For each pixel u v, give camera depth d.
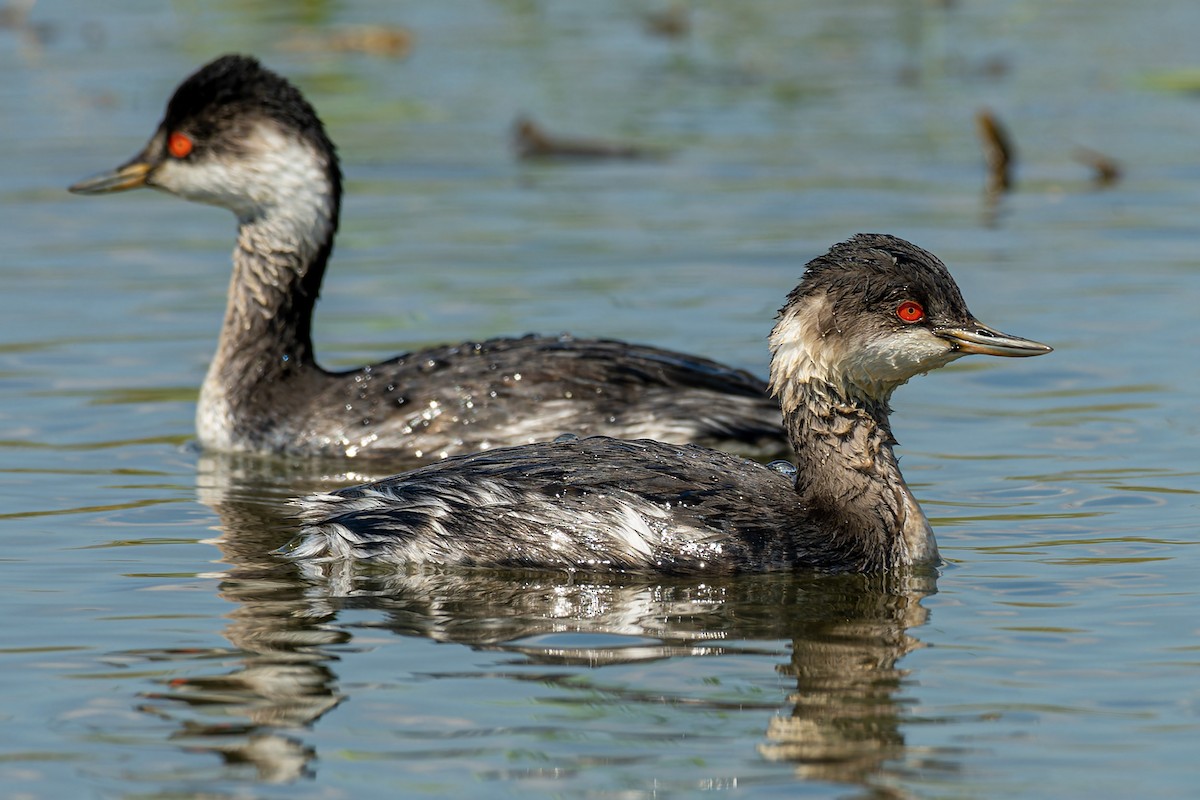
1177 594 10.77
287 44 31.56
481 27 34.03
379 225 22.00
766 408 14.62
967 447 14.34
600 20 34.91
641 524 11.52
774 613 10.63
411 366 15.33
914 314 11.70
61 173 23.80
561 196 23.34
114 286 19.62
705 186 23.69
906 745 8.60
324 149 16.02
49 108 27.02
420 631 10.30
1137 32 32.94
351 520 11.78
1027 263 19.80
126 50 30.97
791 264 20.08
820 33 33.66
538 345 15.28
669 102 28.25
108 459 14.45
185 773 8.38
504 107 27.88
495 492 11.76
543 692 9.30
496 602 10.88
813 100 28.48
